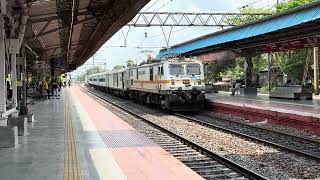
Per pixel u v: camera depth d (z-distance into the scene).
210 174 10.21
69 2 14.24
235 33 28.86
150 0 13.05
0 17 10.98
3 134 11.13
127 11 14.66
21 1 11.07
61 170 8.52
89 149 11.12
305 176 10.34
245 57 34.47
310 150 13.70
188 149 13.60
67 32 22.66
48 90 38.09
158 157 10.18
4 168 8.66
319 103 24.17
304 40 25.66
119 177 8.11
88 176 8.07
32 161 9.41
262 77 57.09
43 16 16.38
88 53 39.34
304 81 35.84
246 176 9.87
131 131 14.94
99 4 16.64
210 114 26.41
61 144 11.81
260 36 26.41
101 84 64.56
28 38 17.83
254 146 14.48
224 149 14.02
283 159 12.33
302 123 18.39
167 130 17.61
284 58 47.44
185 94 26.64
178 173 8.55
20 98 18.56
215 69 62.78
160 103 28.89
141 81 33.12
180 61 27.05
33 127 15.83
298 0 39.12
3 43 11.27
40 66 32.28
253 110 22.53
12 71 14.42
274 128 19.30
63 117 19.97
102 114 21.66
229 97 31.92
